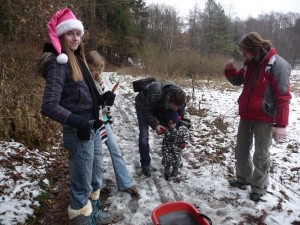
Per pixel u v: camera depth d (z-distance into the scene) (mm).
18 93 6043
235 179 4406
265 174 3889
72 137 2779
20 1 7766
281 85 3471
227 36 46656
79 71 2705
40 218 3500
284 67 3482
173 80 15102
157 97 4172
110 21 29844
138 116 4523
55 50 2643
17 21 7988
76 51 2938
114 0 14164
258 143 3787
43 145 5289
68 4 9188
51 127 5965
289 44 63000
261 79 3596
